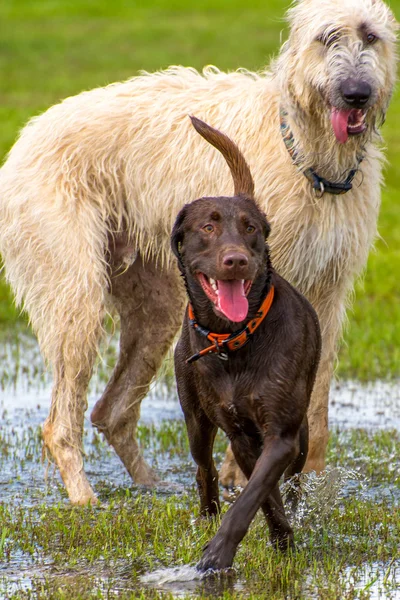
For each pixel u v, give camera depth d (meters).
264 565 8.88
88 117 12.32
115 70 46.88
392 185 30.19
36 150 12.35
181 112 12.04
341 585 8.48
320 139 10.87
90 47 53.22
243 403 8.80
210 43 52.56
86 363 11.85
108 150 12.21
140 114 12.23
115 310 12.91
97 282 11.88
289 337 8.77
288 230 11.12
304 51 10.70
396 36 11.09
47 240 11.95
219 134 9.71
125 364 12.69
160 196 12.01
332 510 10.43
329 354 11.65
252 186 9.77
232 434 9.11
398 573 8.81
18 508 11.01
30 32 58.03
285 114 11.16
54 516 10.70
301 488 10.05
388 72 10.83
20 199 12.18
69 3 67.06
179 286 12.66
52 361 11.98
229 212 8.88
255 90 11.75
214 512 10.05
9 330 19.69
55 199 11.99
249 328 8.67
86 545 9.62
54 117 12.52
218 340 8.74
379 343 18.28
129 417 12.39
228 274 8.48
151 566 9.01
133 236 12.44
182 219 9.17
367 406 15.16
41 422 14.49
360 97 10.28
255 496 8.49
